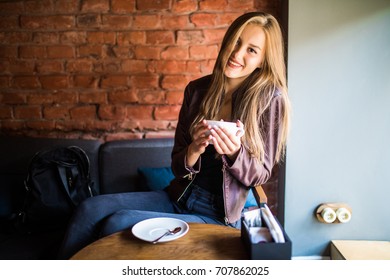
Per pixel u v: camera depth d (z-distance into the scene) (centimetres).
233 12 218
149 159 209
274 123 144
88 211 146
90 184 197
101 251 110
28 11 217
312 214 212
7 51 221
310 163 207
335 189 209
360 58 198
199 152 137
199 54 221
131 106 225
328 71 199
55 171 188
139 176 205
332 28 196
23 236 177
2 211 193
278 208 227
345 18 195
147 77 222
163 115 226
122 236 120
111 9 216
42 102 225
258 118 142
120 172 209
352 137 204
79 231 143
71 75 222
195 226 127
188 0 216
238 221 151
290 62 198
